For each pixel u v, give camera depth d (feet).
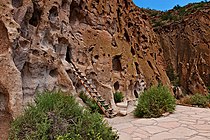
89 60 34.04
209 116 28.30
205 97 42.22
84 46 33.86
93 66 34.73
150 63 57.21
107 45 38.34
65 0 30.63
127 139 19.16
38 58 23.31
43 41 25.75
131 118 28.50
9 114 18.37
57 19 27.86
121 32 45.80
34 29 24.79
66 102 16.11
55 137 13.69
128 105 37.52
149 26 67.46
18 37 19.40
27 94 21.70
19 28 19.86
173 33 97.50
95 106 28.50
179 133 20.85
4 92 18.47
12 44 18.76
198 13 97.60
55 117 14.73
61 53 29.22
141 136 19.98
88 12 37.04
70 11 33.99
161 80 58.49
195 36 93.91
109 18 41.01
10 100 17.89
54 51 27.30
